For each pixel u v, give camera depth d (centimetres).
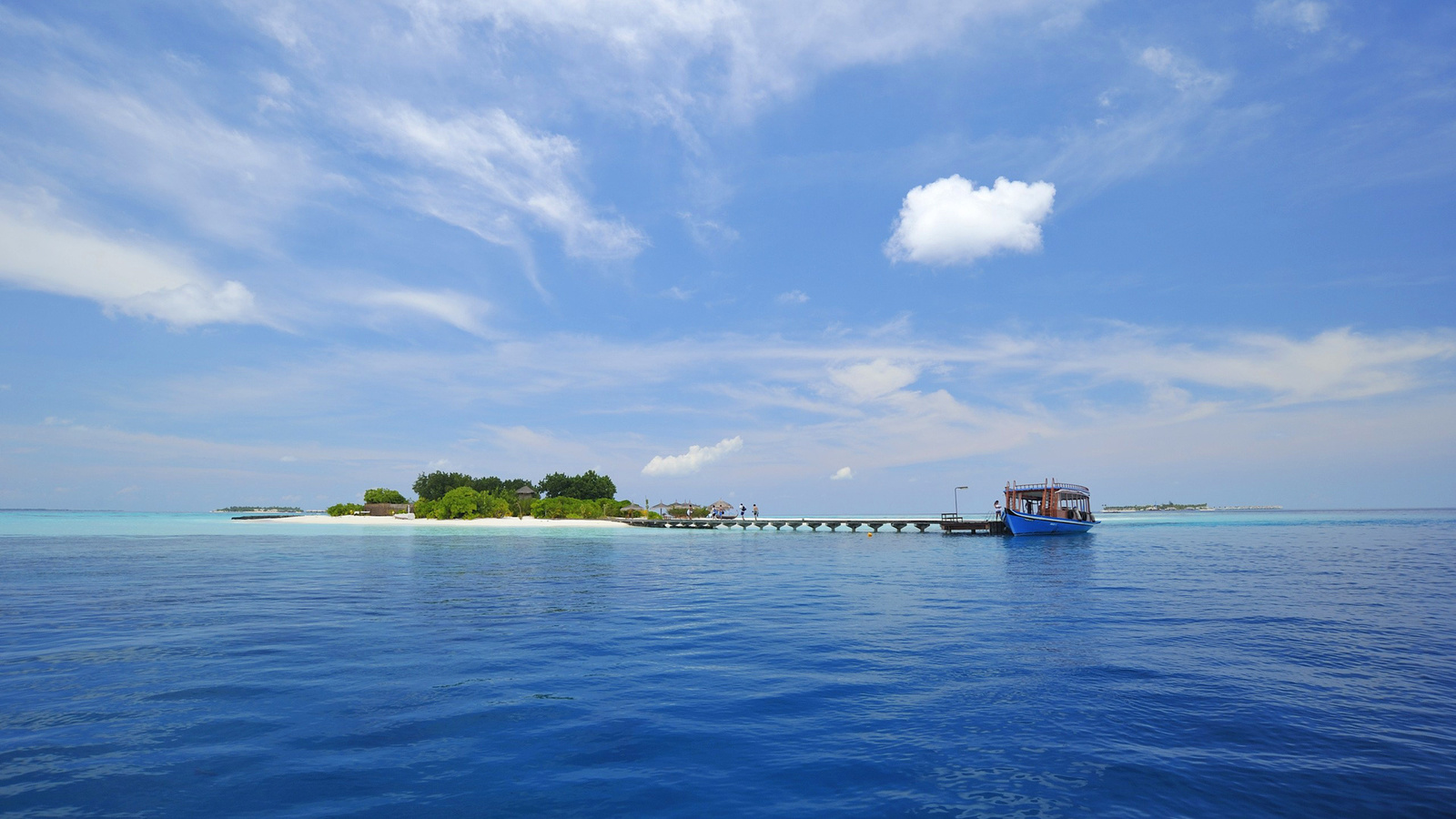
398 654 1295
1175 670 1209
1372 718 941
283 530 8088
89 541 5491
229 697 998
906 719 929
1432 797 695
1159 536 7219
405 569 3125
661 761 777
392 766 750
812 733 870
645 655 1308
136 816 618
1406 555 4216
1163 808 667
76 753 771
